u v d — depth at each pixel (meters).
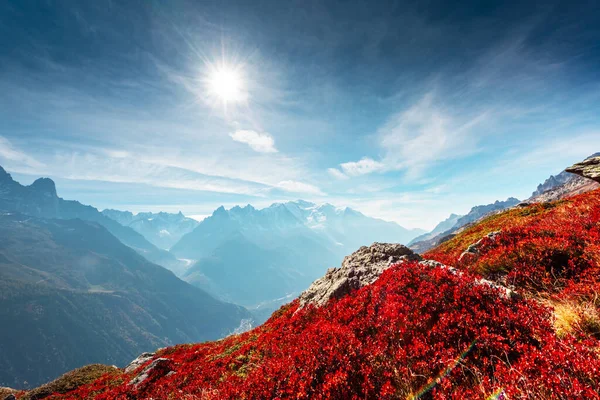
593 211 11.88
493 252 11.61
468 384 5.16
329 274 18.36
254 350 13.27
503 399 4.46
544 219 15.12
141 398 14.45
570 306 6.91
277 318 18.42
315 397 6.14
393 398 5.56
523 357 5.04
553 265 9.48
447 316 6.89
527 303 7.05
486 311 6.86
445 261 16.38
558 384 4.29
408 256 14.91
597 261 8.34
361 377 6.38
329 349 7.50
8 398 22.64
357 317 9.47
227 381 10.36
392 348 6.84
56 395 20.81
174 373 15.80
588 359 4.64
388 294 9.39
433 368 5.68
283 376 7.58
